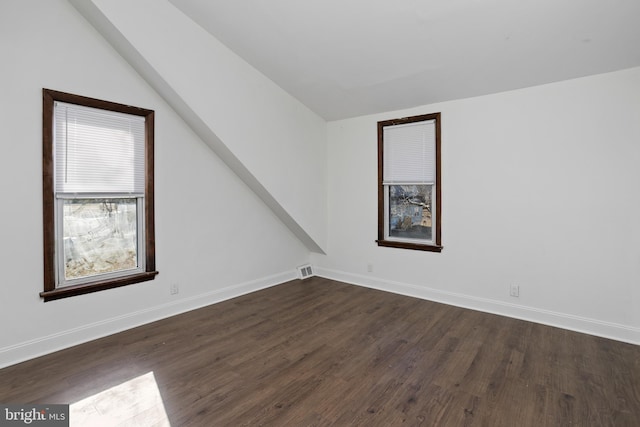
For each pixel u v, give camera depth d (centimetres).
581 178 301
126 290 315
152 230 331
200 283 376
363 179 451
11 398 208
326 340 292
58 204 277
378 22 278
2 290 246
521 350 271
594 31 247
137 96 316
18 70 248
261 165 388
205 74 327
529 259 330
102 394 213
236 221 410
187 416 193
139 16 277
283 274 477
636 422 187
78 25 276
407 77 345
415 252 408
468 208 365
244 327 320
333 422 188
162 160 337
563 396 211
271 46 335
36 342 262
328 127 485
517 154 332
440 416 193
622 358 257
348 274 476
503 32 264
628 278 284
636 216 279
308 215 459
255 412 196
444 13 256
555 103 311
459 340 290
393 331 310
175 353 268
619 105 282
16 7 246
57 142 272
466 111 362
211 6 293
